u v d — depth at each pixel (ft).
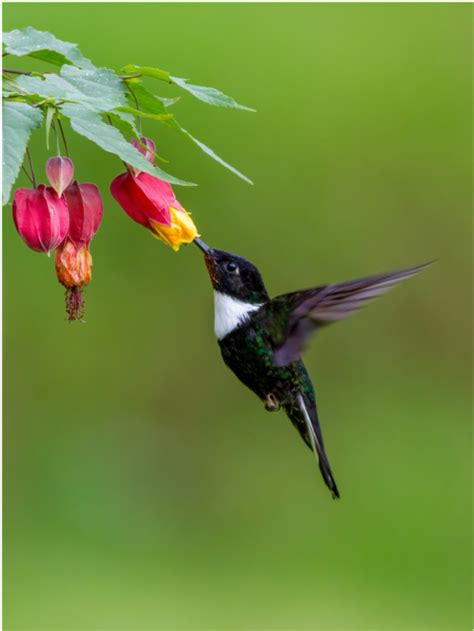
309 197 36.58
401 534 34.88
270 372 15.97
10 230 35.24
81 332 35.88
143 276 36.04
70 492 34.81
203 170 35.35
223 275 15.87
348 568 34.14
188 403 36.68
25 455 35.09
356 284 14.83
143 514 35.17
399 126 37.55
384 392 37.76
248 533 35.35
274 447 36.58
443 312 37.99
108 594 32.19
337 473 36.37
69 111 10.12
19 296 35.42
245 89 36.32
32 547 33.55
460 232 37.76
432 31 38.29
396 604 32.94
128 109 10.33
